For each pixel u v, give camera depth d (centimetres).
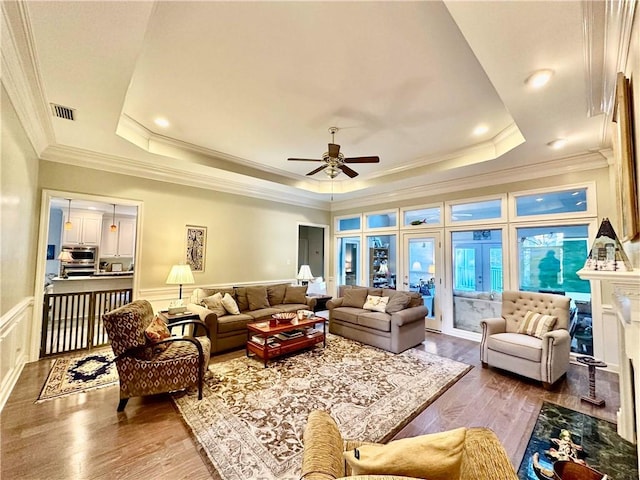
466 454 123
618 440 215
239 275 564
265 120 341
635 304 147
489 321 357
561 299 340
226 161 479
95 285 545
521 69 204
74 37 181
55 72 216
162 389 259
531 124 288
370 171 543
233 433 218
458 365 359
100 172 407
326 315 663
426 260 559
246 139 397
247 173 509
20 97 234
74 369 330
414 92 281
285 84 269
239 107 311
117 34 179
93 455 193
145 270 448
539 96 238
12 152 236
